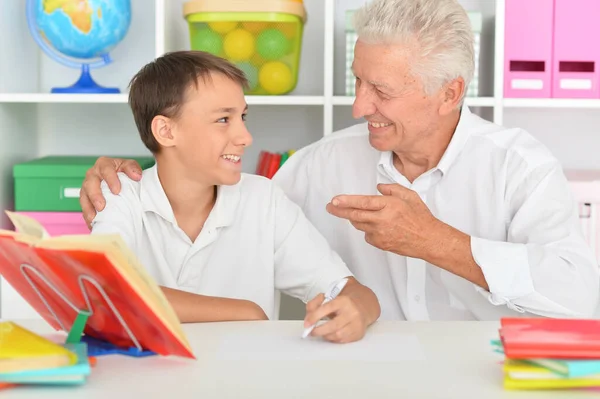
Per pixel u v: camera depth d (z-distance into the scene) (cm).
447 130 161
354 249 169
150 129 144
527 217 152
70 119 254
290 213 154
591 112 247
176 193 146
